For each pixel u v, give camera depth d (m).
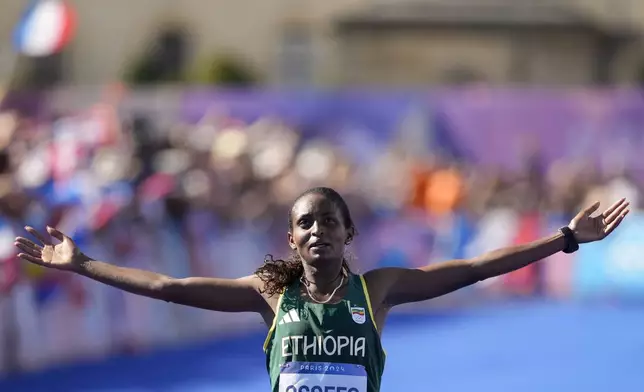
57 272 36.50
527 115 67.56
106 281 15.37
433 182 62.81
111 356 39.28
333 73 109.56
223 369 36.94
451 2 108.19
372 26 108.56
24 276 34.88
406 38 108.25
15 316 34.41
